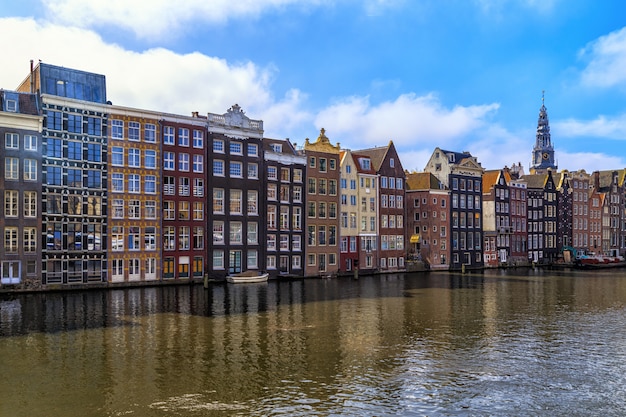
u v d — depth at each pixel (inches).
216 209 2970.0
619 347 1412.4
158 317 1763.0
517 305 2140.7
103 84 2635.3
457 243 4370.1
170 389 1052.5
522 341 1473.9
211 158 2945.4
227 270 2984.7
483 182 4832.7
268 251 3191.4
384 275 3722.9
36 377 1113.4
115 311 1870.1
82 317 1745.8
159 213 2733.8
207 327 1608.0
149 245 2704.2
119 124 2630.4
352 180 3705.7
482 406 990.4
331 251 3540.8
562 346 1421.0
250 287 2738.7
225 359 1257.4
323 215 3503.9
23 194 2341.3
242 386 1074.7
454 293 2554.1
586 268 4729.3
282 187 3282.5
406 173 4525.1
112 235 2586.1
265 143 3302.2
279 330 1579.7
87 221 2516.0
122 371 1157.1
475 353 1342.3
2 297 2202.3
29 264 2352.4
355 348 1378.0
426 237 4215.1
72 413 932.6
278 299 2250.2
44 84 2452.0
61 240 2438.5
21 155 2341.3
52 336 1464.1
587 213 5684.1
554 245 5310.0
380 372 1175.6
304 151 3415.4
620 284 3073.3
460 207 4409.5
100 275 2549.2
